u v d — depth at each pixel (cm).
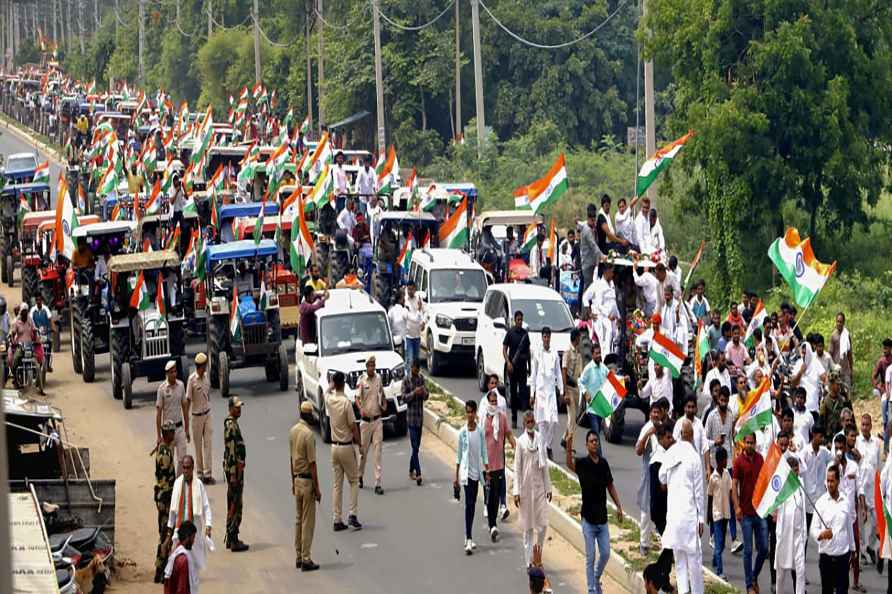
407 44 7156
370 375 2197
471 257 3469
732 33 3656
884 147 3762
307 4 7931
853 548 1680
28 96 9775
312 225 3875
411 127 6975
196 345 3334
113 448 2542
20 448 2089
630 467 2267
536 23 6794
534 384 2239
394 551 1914
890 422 2300
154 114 7162
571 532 1931
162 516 1825
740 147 3550
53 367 3322
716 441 1881
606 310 2500
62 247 3086
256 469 2362
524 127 6662
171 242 3397
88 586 1702
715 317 2600
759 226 3641
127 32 12562
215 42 9600
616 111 6769
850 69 3612
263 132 6638
